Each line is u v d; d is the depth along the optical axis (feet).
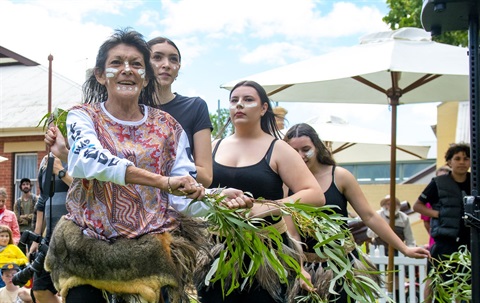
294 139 16.63
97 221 10.07
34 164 61.11
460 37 50.08
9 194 61.36
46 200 14.97
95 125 10.27
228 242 11.02
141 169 9.62
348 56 25.98
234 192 10.77
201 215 10.61
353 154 53.83
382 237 17.21
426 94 30.86
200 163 13.47
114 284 9.91
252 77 26.78
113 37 10.61
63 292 10.13
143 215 10.21
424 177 76.07
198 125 13.70
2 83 68.90
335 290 14.74
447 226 22.93
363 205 16.90
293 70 26.43
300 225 11.62
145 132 10.55
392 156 27.89
